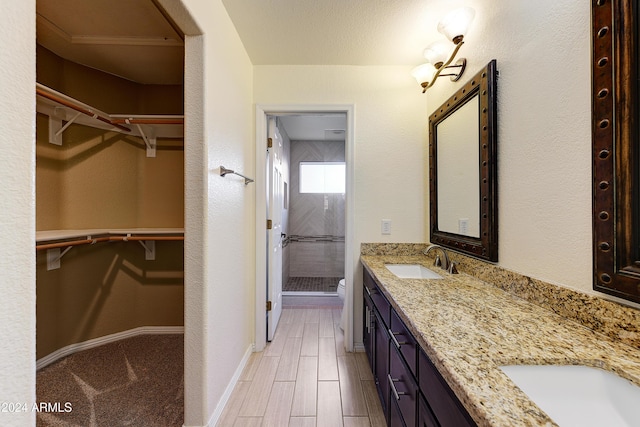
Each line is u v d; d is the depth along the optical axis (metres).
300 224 4.25
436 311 0.92
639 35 0.64
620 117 0.68
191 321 1.24
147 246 2.27
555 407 0.58
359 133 2.09
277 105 2.08
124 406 1.43
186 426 1.24
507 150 1.16
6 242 0.47
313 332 2.39
